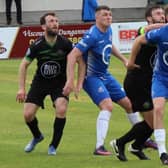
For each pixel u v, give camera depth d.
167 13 15.33
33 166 15.58
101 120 16.66
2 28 41.34
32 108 16.94
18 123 22.41
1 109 25.12
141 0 56.88
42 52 16.64
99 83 16.80
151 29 15.48
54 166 15.53
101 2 56.53
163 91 15.03
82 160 16.20
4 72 35.75
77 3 55.59
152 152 17.48
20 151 17.64
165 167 15.12
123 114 24.12
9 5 47.03
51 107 25.58
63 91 16.34
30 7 54.25
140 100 16.86
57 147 17.62
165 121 22.34
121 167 15.27
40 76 16.89
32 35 41.97
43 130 21.09
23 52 41.94
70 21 50.47
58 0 55.16
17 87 30.77
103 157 16.53
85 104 26.39
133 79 16.91
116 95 17.06
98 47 16.67
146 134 16.11
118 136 20.20
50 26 16.42
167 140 18.91
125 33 43.28
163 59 14.96
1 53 41.41
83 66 16.75
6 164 15.87
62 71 16.89
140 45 15.68
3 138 19.80
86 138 19.73
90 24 42.97
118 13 55.56
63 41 16.73
